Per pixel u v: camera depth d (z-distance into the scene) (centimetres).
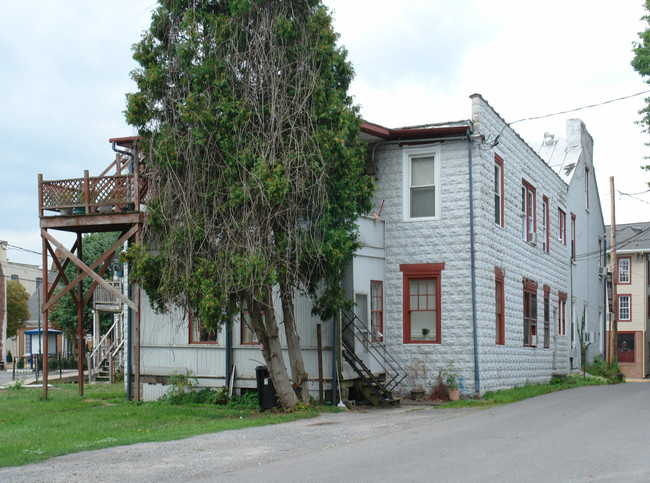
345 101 1680
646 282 5022
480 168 2067
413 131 2078
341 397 1803
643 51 2341
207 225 1479
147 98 1556
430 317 2086
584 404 1759
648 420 1368
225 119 1479
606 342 4241
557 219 3042
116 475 896
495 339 2159
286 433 1276
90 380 2894
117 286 3528
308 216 1543
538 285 2684
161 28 1573
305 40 1541
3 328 5681
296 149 1470
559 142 3653
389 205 2147
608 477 809
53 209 1916
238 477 862
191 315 1809
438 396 2008
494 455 965
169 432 1292
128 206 1902
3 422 1523
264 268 1438
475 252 2036
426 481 800
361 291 1997
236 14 1512
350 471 873
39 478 887
